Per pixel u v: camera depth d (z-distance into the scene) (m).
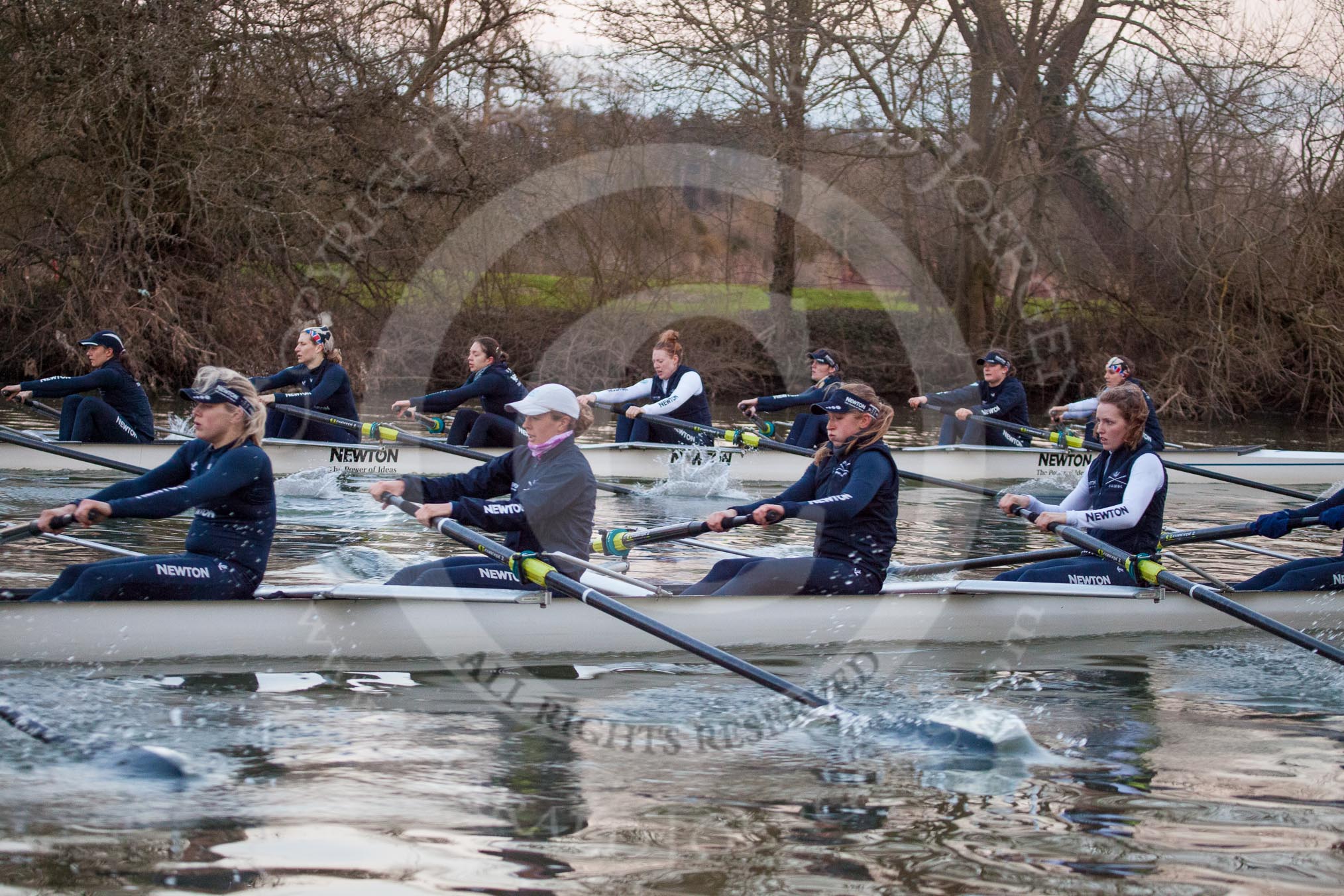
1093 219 25.61
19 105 20.08
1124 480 7.31
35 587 7.06
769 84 23.09
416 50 22.56
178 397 22.17
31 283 22.17
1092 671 6.48
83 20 20.31
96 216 21.05
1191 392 25.62
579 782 4.59
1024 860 3.94
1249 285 25.00
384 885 3.67
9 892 3.53
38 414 18.20
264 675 5.89
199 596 6.01
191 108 20.61
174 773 4.50
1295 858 3.97
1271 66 23.72
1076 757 5.00
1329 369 24.78
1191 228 25.16
